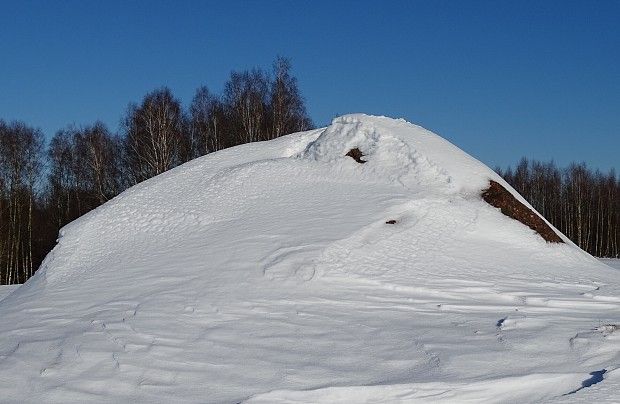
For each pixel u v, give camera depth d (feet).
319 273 37.68
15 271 113.39
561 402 21.15
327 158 55.72
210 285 36.52
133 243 45.03
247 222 45.44
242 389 23.63
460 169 53.06
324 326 30.55
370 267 39.06
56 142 130.82
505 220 48.70
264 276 37.45
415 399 22.40
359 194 49.47
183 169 57.52
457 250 43.29
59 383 24.56
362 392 22.90
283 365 25.84
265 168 53.93
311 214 46.11
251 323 30.94
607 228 155.53
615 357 25.85
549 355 26.25
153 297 34.99
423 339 28.60
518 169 179.73
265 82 103.76
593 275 43.52
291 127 102.01
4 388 24.35
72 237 47.34
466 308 33.81
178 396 23.18
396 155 54.03
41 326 31.32
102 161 116.37
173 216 47.96
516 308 34.04
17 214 119.55
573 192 160.76
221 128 107.34
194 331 29.86
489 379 23.66
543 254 46.09
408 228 44.65
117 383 24.41
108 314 32.53
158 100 103.35
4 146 120.88
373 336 29.19
